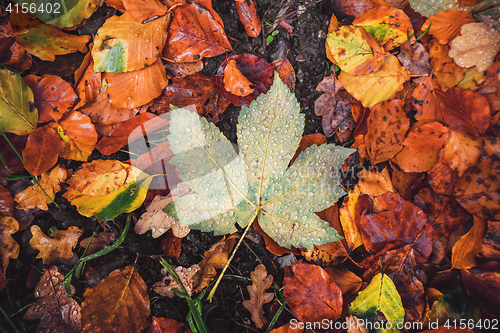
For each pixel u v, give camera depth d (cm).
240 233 37
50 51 35
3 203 35
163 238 36
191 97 36
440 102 36
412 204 36
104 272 35
